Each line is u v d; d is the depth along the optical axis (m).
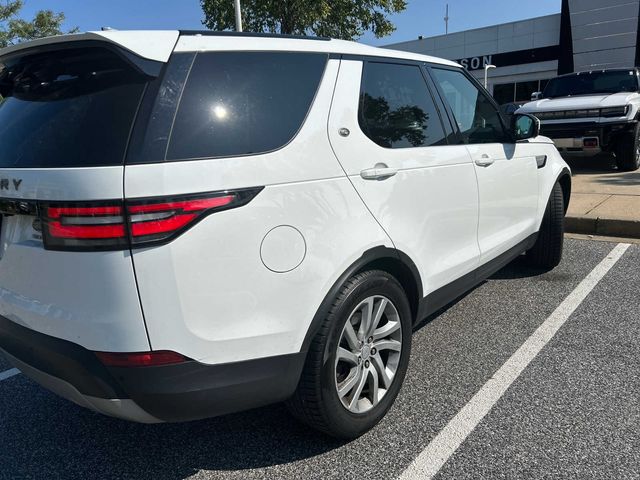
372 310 2.58
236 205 2.04
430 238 2.97
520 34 24.45
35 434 2.88
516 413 2.80
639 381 3.05
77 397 2.17
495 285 4.74
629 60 20.91
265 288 2.13
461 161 3.24
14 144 2.22
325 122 2.43
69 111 2.11
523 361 3.35
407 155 2.82
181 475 2.50
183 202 1.93
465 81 3.67
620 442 2.53
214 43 2.19
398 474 2.40
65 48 2.18
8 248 2.23
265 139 2.20
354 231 2.44
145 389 1.99
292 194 2.20
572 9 21.80
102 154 1.93
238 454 2.62
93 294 1.95
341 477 2.41
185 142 2.00
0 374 3.62
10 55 2.35
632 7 20.38
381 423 2.77
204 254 1.98
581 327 3.80
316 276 2.28
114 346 1.97
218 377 2.09
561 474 2.33
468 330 3.84
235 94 2.18
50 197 1.96
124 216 1.88
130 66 2.03
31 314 2.16
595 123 9.20
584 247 5.83
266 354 2.17
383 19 16.59
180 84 2.04
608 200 7.27
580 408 2.81
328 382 2.37
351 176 2.46
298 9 14.41
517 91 25.23
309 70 2.46
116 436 2.84
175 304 1.96
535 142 4.42
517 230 4.07
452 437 2.63
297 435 2.74
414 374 3.26
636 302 4.20
